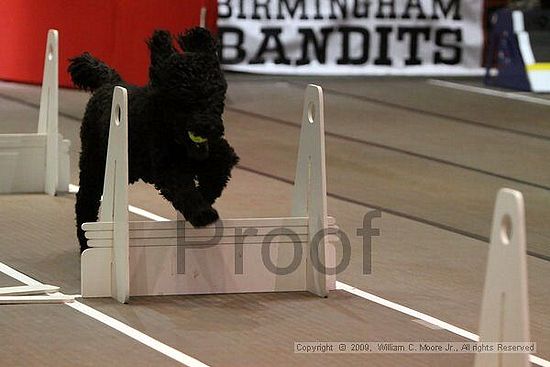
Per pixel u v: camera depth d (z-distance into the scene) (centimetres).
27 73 1939
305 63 2278
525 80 2167
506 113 1905
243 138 1588
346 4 2292
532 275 959
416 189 1305
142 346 733
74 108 1738
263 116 1777
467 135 1691
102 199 853
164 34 809
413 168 1430
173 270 848
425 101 2002
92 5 1888
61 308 812
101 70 920
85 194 920
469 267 972
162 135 801
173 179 800
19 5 1923
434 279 930
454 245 1050
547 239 1093
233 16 2228
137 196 1197
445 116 1855
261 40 2248
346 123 1750
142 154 823
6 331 756
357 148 1552
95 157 902
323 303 848
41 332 756
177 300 840
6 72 1959
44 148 1195
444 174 1401
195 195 792
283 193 1245
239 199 1204
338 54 2297
